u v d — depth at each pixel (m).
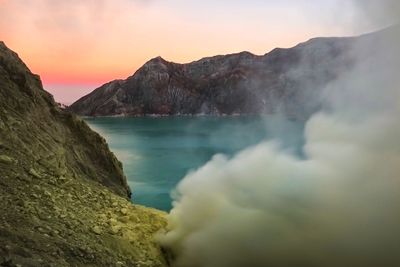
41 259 8.64
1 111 16.83
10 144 15.45
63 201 13.87
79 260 10.09
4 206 11.23
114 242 12.84
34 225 10.78
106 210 15.20
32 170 14.66
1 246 8.35
